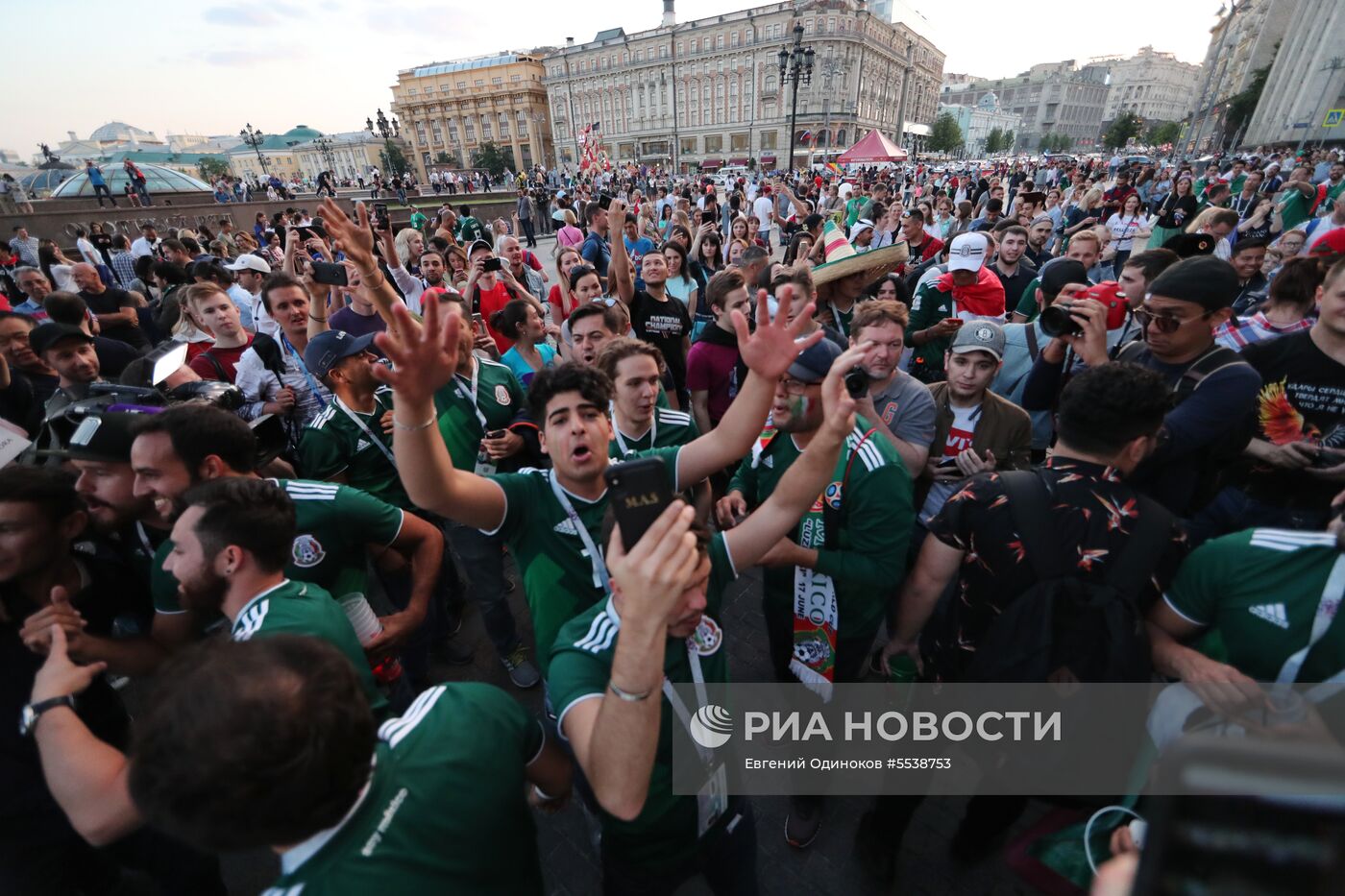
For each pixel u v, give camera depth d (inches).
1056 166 1162.0
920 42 3555.6
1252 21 2573.8
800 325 59.5
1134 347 94.2
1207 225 220.7
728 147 3014.3
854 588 78.4
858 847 82.7
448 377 51.4
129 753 31.4
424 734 42.3
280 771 29.4
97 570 73.4
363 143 4001.0
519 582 148.7
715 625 57.8
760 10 2657.5
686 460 67.1
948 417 104.4
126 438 74.2
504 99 3582.7
